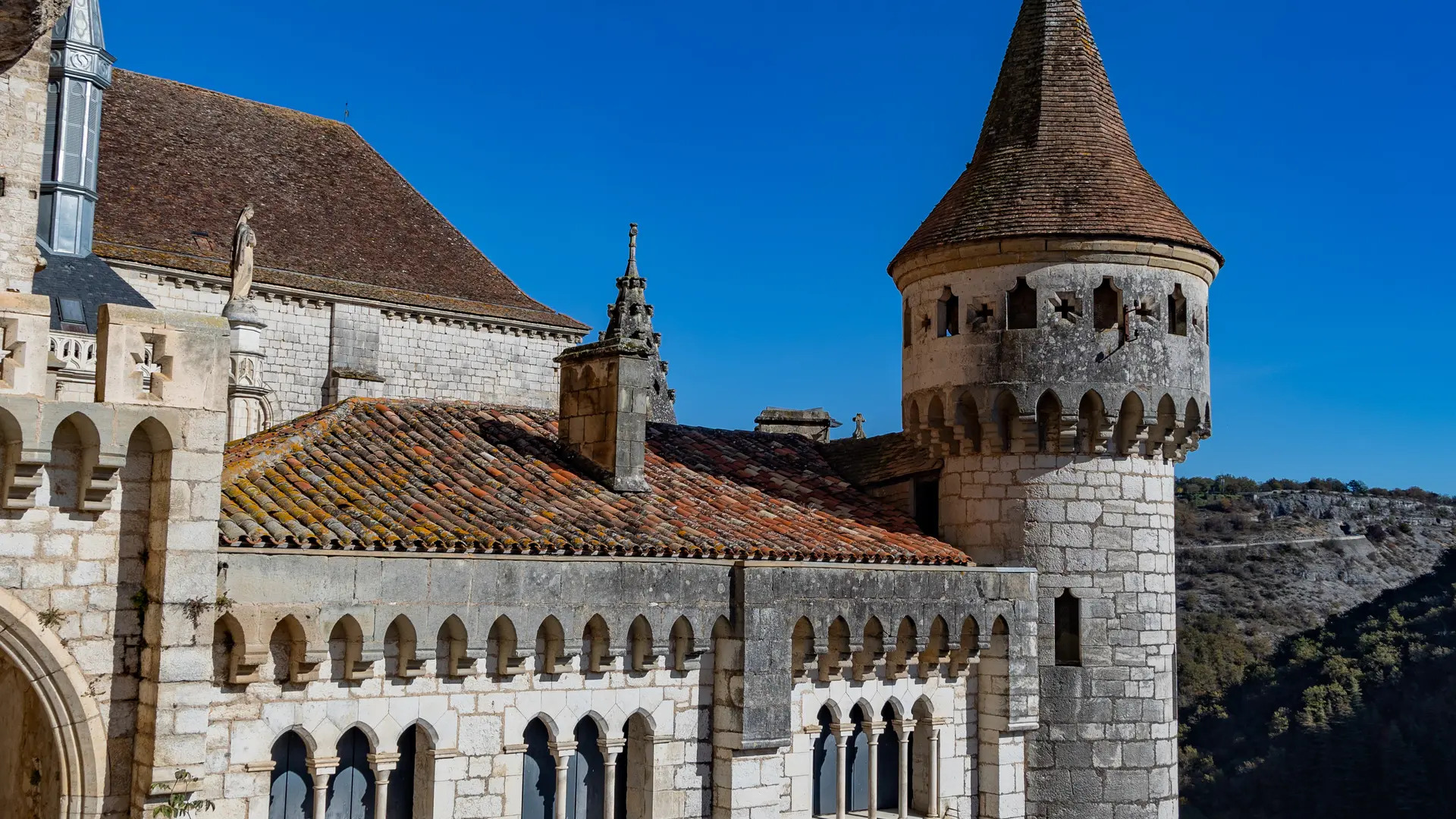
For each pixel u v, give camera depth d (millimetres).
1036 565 27500
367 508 21391
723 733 23297
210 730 18250
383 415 26328
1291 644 86125
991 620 26438
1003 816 26562
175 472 17359
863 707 25547
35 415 16266
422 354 57781
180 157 54781
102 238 48000
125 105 54844
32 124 32844
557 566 21328
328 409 26625
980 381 27719
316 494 21594
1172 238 27594
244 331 38469
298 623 18672
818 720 25062
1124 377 27328
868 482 30531
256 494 20984
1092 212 27516
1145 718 27438
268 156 58375
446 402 28109
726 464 29922
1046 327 27375
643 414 26125
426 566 19969
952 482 28734
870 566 24906
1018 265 27688
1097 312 28266
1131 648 27516
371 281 56469
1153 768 27375
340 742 20000
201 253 50719
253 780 18609
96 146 41031
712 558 23453
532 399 61344
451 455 25203
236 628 18141
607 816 22094
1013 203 28047
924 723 26359
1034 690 26875
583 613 21547
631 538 22875
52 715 16906
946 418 28109
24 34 22156
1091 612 27406
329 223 57781
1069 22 30953
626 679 22516
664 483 27219
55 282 37594
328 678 19391
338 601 19109
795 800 24328
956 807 26469
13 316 16359
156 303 49094
